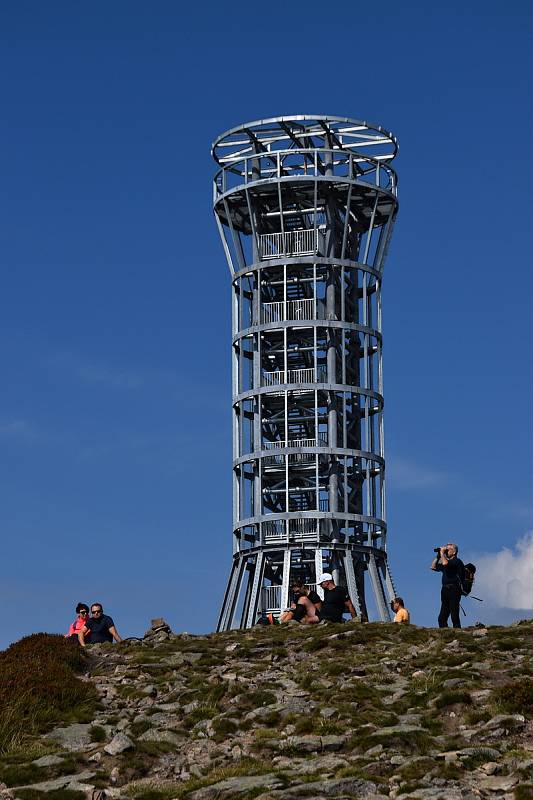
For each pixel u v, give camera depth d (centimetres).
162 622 4725
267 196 8500
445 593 4356
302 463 8225
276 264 8338
